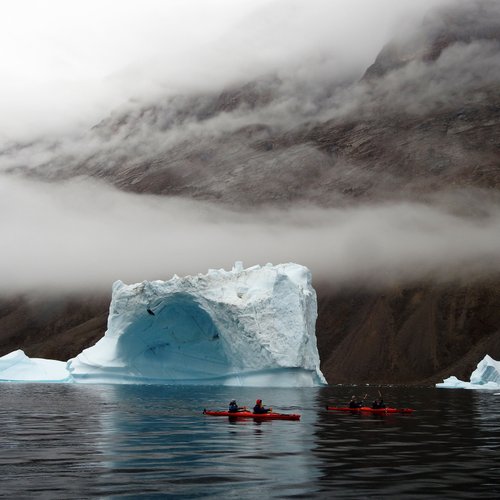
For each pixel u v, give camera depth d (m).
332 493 22.88
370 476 25.75
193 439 36.66
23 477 25.33
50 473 26.12
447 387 162.25
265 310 101.31
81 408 59.72
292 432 40.62
